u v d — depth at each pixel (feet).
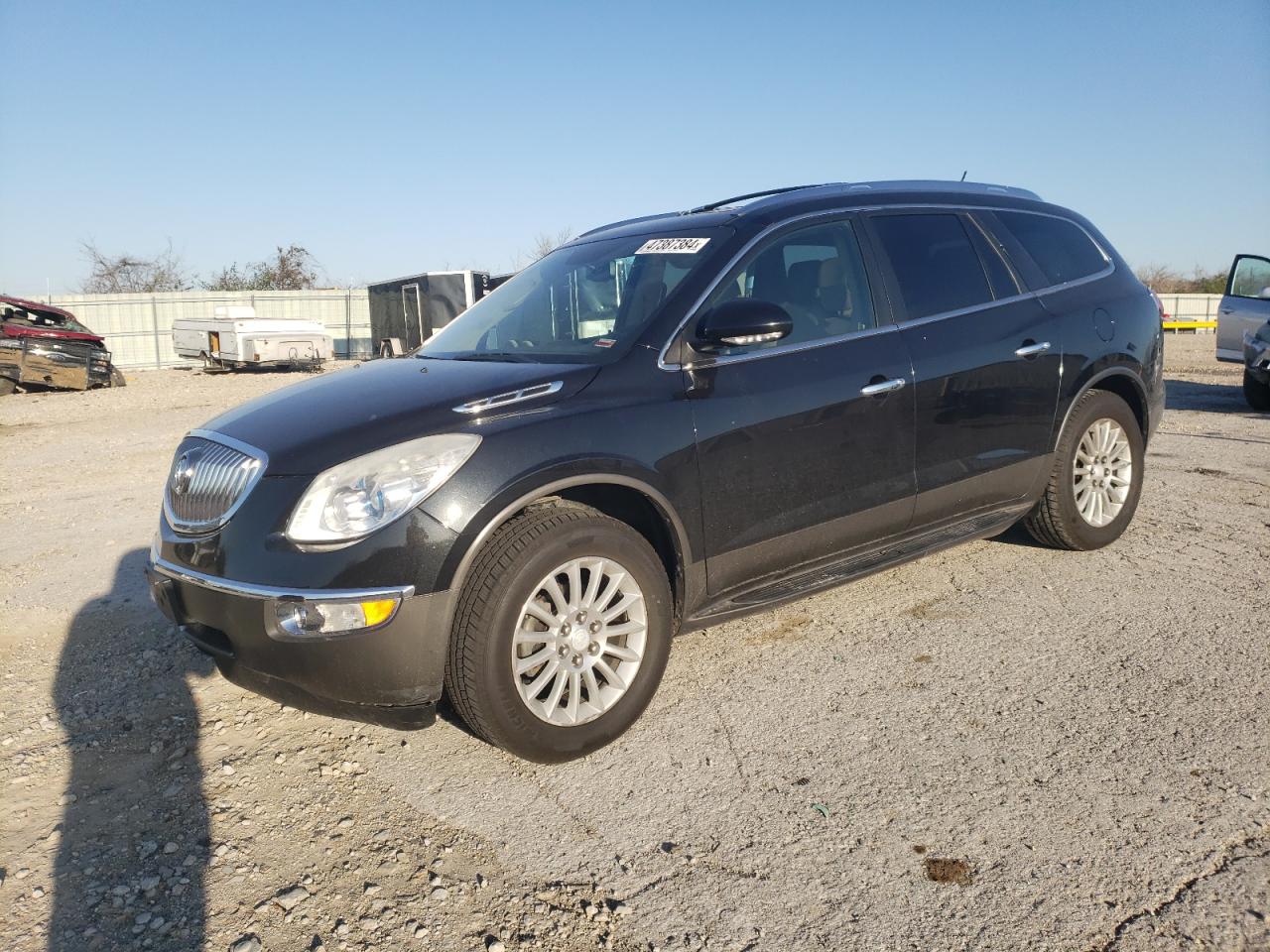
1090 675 11.75
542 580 9.69
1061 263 15.88
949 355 13.43
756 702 11.51
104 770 10.62
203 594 9.79
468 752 10.73
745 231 12.43
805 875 8.24
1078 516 15.61
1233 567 15.42
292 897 8.19
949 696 11.41
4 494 27.84
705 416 11.13
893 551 13.44
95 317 98.68
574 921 7.80
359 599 9.06
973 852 8.41
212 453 10.56
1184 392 41.81
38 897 8.34
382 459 9.43
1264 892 7.66
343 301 107.34
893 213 13.97
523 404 10.20
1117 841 8.43
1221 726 10.32
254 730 11.44
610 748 10.61
